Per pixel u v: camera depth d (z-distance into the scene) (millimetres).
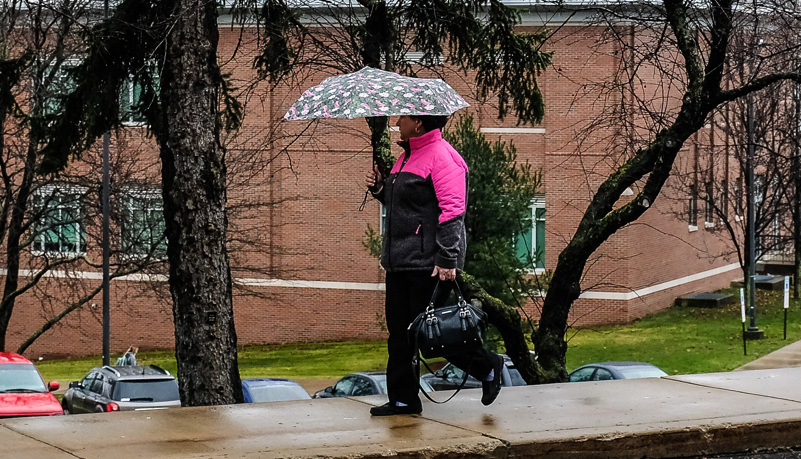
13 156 31922
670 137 16172
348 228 46531
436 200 7422
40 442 6965
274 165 46188
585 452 7359
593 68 42625
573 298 17391
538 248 29875
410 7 16797
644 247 46531
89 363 46500
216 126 15898
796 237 48156
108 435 7219
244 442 7027
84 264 48219
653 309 47906
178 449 6781
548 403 8625
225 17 42875
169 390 24891
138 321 48781
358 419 7895
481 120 44438
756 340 39469
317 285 47062
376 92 7258
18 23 24250
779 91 39312
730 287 58281
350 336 46906
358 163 46281
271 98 43844
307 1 17234
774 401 8758
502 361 7684
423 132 7410
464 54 18078
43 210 33500
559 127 43562
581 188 43625
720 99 15766
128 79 17062
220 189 15766
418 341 7301
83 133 17422
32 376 25000
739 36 18078
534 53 17703
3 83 18422
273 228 47031
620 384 9602
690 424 7809
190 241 15586
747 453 7898
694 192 45031
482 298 16828
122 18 16266
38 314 49438
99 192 34969
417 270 7406
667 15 16328
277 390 23641
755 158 42281
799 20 16891
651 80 39312
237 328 47969
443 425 7676
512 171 29297
